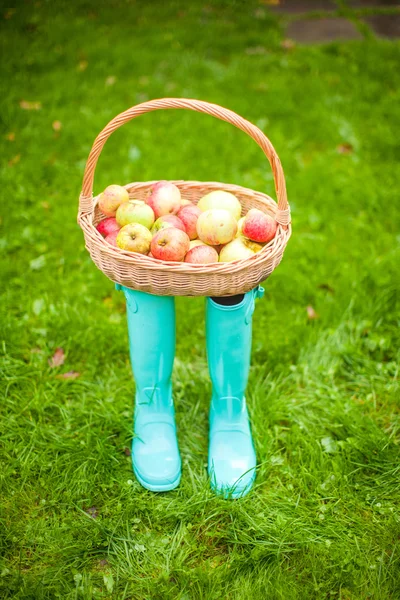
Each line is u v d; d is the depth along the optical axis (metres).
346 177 3.59
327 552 1.77
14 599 1.63
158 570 1.74
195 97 4.37
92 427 2.16
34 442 2.08
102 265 1.69
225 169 3.66
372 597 1.67
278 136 3.96
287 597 1.65
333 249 3.10
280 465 2.04
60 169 3.59
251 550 1.76
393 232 3.22
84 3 5.93
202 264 1.56
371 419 2.20
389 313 2.66
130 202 1.80
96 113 4.16
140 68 4.73
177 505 1.89
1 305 2.66
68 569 1.73
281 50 5.23
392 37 5.60
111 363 2.46
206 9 6.00
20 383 2.31
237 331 1.82
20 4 5.79
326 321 2.64
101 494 1.94
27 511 1.89
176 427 2.17
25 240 3.06
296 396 2.32
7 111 4.02
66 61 4.82
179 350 2.52
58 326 2.54
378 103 4.41
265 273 1.68
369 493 1.95
